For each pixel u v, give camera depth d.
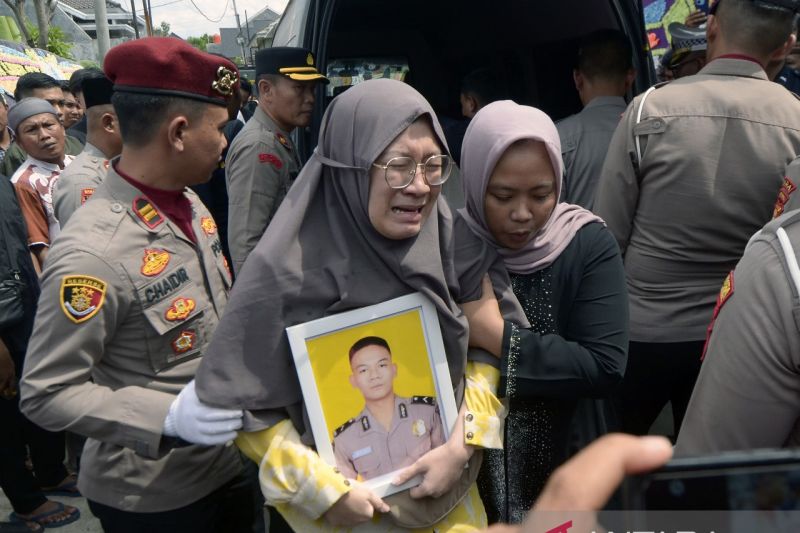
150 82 1.48
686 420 1.15
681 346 2.00
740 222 1.89
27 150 3.34
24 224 2.75
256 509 1.80
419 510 1.29
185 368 1.55
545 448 1.55
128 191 1.52
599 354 1.44
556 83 3.94
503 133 1.36
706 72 1.96
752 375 1.03
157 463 1.53
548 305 1.48
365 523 1.29
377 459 1.27
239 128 4.41
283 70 2.90
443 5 3.93
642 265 2.02
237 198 2.85
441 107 4.29
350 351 1.28
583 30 3.53
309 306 1.28
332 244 1.32
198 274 1.60
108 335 1.46
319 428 1.24
